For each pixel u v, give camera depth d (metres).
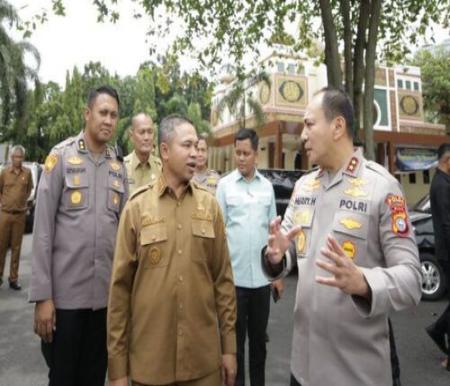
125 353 2.05
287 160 19.66
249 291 3.35
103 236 2.64
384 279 1.54
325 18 7.43
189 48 10.01
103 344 2.71
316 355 1.79
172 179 2.14
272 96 16.98
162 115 30.41
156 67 10.02
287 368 3.96
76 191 2.62
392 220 1.70
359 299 1.56
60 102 30.33
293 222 2.03
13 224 6.71
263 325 3.36
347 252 1.75
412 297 1.58
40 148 30.75
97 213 2.65
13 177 6.73
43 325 2.47
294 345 1.94
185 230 2.10
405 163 19.95
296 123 16.80
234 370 2.19
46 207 2.53
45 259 2.48
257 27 9.70
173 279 2.03
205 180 4.59
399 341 4.71
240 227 3.38
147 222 2.05
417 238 6.50
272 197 3.54
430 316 5.64
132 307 2.07
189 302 2.05
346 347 1.74
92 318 2.65
